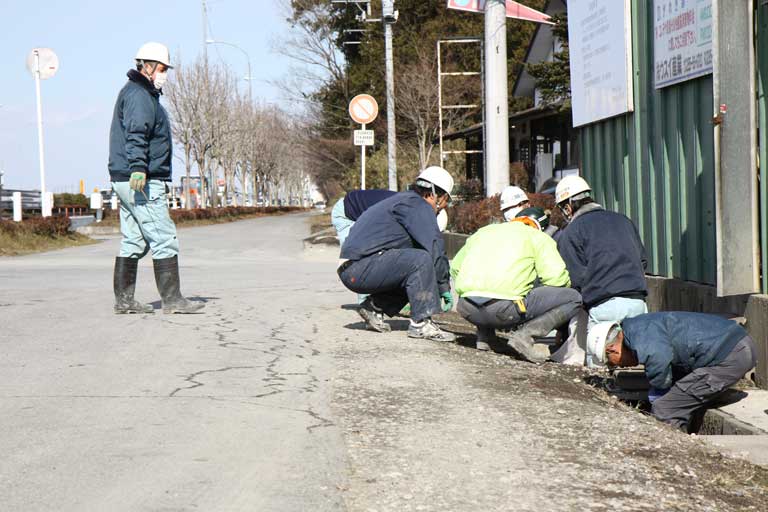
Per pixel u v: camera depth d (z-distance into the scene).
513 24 45.03
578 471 3.94
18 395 5.00
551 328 7.07
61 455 3.87
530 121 34.03
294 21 48.44
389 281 7.48
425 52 41.50
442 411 4.92
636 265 6.91
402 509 3.36
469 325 8.83
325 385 5.45
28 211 39.03
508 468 3.92
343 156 50.69
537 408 5.14
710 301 7.19
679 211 7.91
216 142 62.97
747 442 4.80
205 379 5.52
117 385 5.29
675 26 7.76
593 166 10.42
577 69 10.67
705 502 3.63
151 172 8.05
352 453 4.04
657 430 4.88
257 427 4.42
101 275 13.17
